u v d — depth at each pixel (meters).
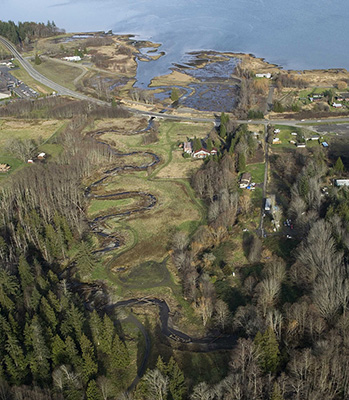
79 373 131.62
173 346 147.75
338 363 118.88
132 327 157.38
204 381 130.12
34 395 123.31
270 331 126.56
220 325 153.25
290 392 117.38
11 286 163.00
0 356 135.62
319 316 137.25
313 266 158.50
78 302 161.38
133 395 129.00
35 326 136.75
